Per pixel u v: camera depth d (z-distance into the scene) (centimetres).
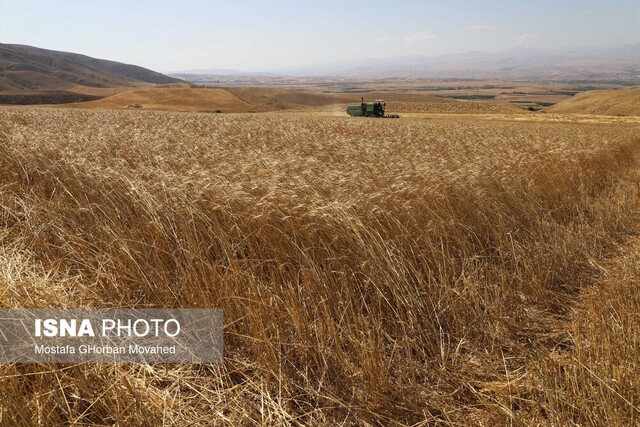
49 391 263
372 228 510
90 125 1477
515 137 1831
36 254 475
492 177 823
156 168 678
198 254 454
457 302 464
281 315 391
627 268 577
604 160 1373
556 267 597
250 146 1208
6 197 593
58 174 637
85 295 414
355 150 1104
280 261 469
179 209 499
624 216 884
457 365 395
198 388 333
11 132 974
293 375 357
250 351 379
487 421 323
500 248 597
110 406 278
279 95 15425
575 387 324
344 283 437
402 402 338
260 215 470
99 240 472
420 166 793
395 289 440
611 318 416
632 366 350
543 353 404
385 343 418
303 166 773
